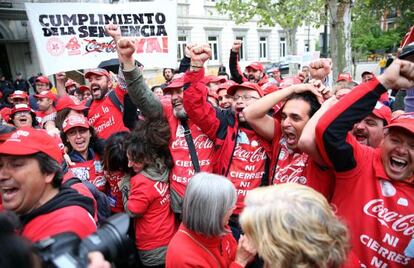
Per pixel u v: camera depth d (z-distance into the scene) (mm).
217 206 1727
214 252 1814
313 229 1184
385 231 1604
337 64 7145
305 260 1172
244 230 1325
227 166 2650
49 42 4703
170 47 4938
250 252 1756
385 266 1623
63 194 1626
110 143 2828
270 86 4199
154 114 2812
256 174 2559
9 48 17828
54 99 5891
